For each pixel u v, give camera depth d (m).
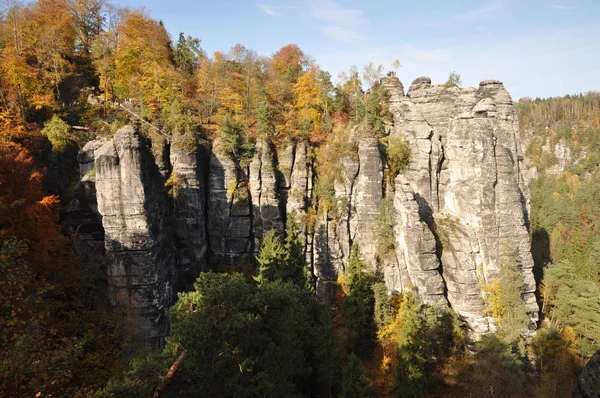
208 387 23.16
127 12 64.50
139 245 39.53
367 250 51.62
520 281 43.78
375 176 51.78
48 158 47.09
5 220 32.78
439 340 41.53
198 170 49.59
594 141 190.62
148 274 40.19
